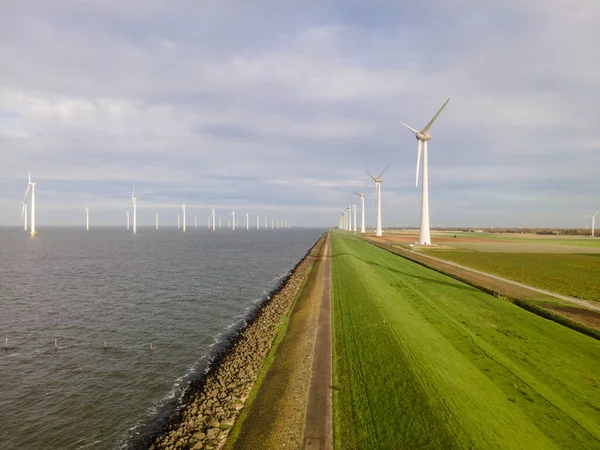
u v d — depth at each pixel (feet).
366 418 43.96
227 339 96.99
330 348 70.64
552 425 40.60
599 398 47.34
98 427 56.65
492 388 48.70
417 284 123.34
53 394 67.21
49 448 51.85
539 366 57.26
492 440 36.86
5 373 76.23
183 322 113.09
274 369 67.00
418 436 38.52
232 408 54.95
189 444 46.34
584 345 66.08
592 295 105.91
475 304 95.86
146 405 62.95
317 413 46.19
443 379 49.21
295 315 106.73
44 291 159.53
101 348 90.58
